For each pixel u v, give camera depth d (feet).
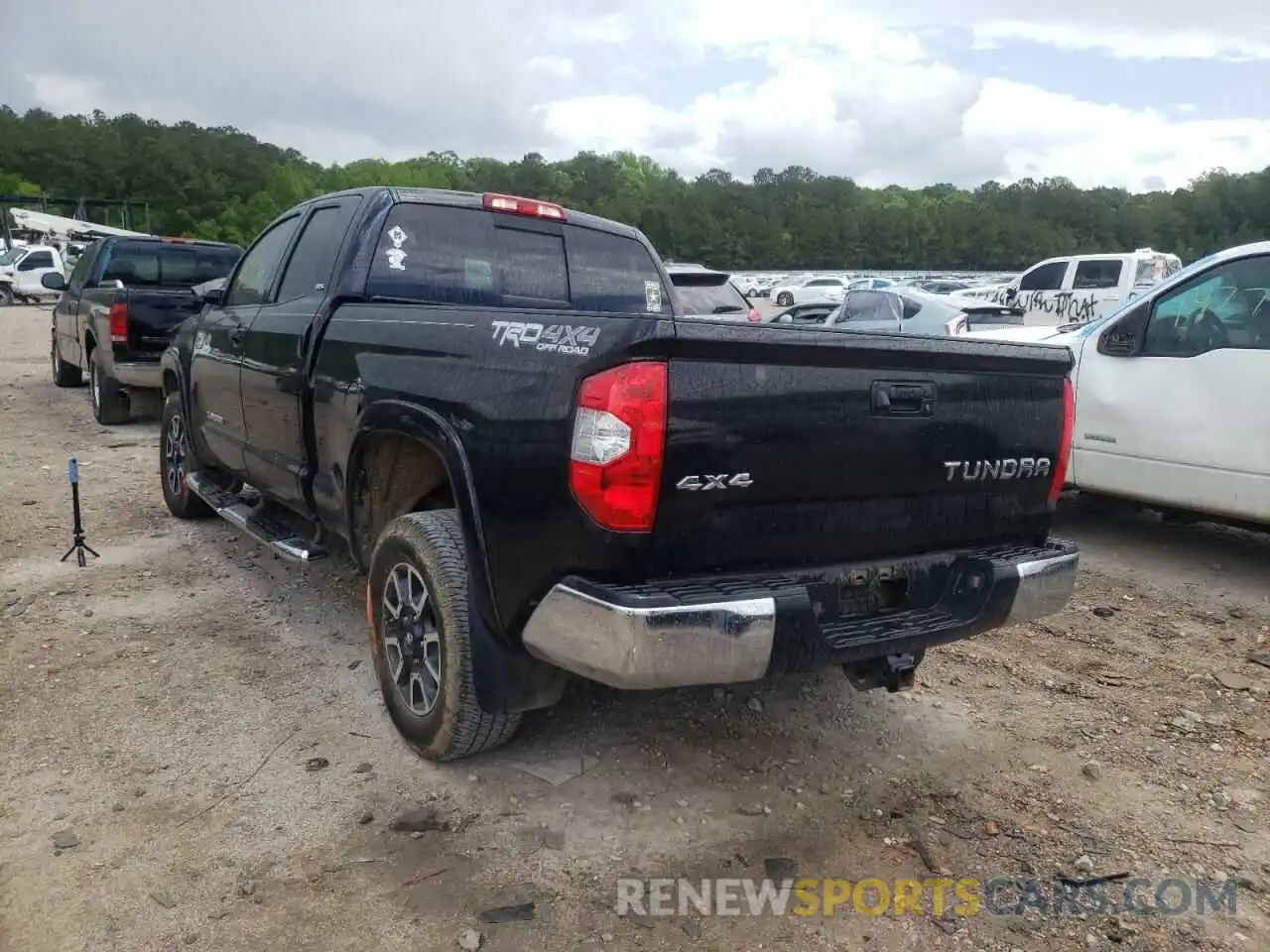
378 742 12.00
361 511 12.90
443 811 10.55
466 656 10.42
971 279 156.35
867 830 10.46
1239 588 18.81
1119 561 20.48
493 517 9.64
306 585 17.49
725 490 9.00
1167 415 19.45
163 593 17.01
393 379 11.39
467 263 14.61
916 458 10.18
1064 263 66.85
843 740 12.37
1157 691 14.20
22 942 8.49
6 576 17.74
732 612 8.79
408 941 8.61
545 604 9.29
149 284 35.55
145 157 322.34
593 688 13.55
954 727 12.85
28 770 11.23
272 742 11.96
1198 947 8.84
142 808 10.51
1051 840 10.39
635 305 16.42
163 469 21.88
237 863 9.62
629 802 10.78
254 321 15.78
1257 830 10.71
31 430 32.86
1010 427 10.98
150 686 13.42
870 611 10.28
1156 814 10.97
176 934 8.64
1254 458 18.17
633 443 8.54
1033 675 14.65
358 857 9.75
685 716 12.83
